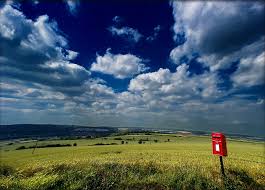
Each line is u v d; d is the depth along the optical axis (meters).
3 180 10.09
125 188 9.26
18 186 9.36
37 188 9.20
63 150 78.56
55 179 9.69
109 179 9.80
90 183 9.64
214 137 10.73
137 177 10.04
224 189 9.26
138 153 45.88
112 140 131.62
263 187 9.95
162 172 10.76
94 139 136.00
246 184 9.98
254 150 60.91
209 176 10.05
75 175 10.20
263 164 17.88
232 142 114.38
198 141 128.38
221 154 10.30
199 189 9.12
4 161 48.59
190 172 10.37
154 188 9.23
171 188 9.18
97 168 11.01
